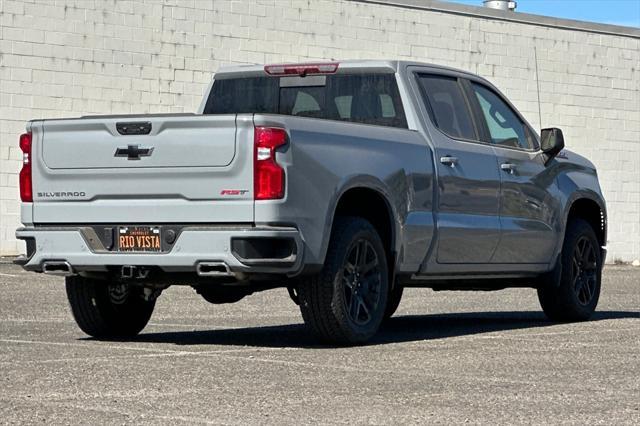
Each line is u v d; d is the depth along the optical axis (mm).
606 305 15719
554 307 12766
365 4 26781
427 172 10938
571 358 9375
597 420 6738
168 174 9750
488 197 11633
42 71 22781
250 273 9625
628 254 30562
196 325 12195
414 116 11133
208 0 24672
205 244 9578
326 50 26266
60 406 7031
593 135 30109
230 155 9555
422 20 27609
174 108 24281
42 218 10305
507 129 12250
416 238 10773
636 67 30766
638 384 8055
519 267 12117
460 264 11344
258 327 12008
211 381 8000
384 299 10430
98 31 23359
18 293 15797
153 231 9812
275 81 11797
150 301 10992
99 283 10617
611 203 30344
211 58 24703
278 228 9508
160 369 8547
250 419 6660
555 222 12523
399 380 8117
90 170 10070
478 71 28422
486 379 8203
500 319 13266
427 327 12172
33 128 10344
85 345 10102
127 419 6641
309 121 9859
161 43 24109
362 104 11367
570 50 29734
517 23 28969
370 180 10258
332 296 9914
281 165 9516
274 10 25547
